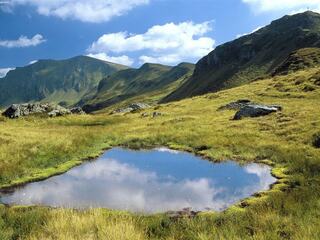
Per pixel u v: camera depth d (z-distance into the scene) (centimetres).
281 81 8500
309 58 14088
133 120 6662
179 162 2873
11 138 3519
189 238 1216
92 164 2853
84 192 2047
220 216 1491
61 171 2548
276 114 4603
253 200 1814
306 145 2984
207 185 2169
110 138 4253
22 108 6869
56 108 7338
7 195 1992
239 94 8094
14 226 1341
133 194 2003
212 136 3788
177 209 1752
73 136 3959
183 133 4169
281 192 1866
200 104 7875
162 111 7538
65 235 1148
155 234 1290
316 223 1249
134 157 3147
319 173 2181
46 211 1504
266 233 1181
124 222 1277
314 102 5519
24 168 2462
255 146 3148
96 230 1235
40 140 3444
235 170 2527
